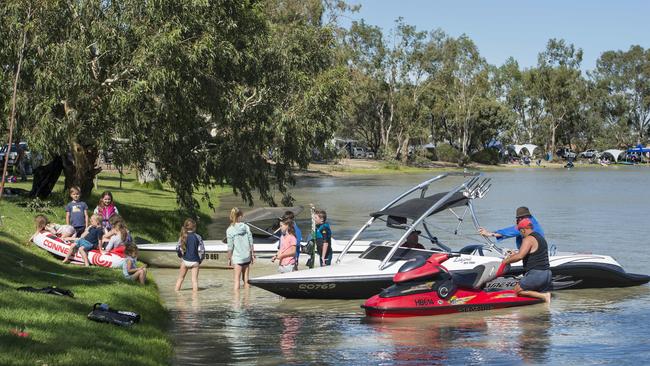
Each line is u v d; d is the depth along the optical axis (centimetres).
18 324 917
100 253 1650
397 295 1372
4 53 1989
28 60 2006
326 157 2966
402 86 10775
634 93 15862
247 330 1248
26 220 1947
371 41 10169
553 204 4566
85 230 1831
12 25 1966
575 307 1473
